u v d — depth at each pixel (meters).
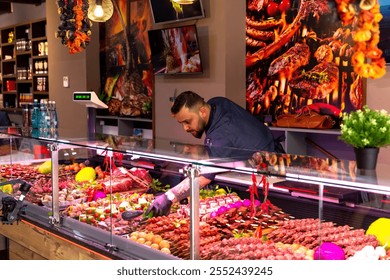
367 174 2.39
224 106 3.97
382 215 2.31
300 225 2.51
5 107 10.62
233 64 6.26
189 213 2.63
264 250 2.49
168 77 7.03
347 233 2.38
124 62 8.05
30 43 9.74
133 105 7.91
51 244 3.49
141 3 7.64
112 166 3.34
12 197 3.85
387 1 5.03
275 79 6.03
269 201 2.62
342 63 5.39
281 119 5.73
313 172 2.44
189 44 6.42
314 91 5.65
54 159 3.55
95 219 3.20
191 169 2.56
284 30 5.90
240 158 2.79
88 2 5.14
